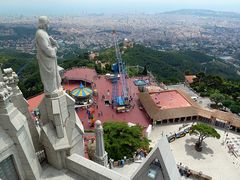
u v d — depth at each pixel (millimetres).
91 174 17891
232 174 44250
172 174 15820
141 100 73188
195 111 65438
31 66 140125
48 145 18344
